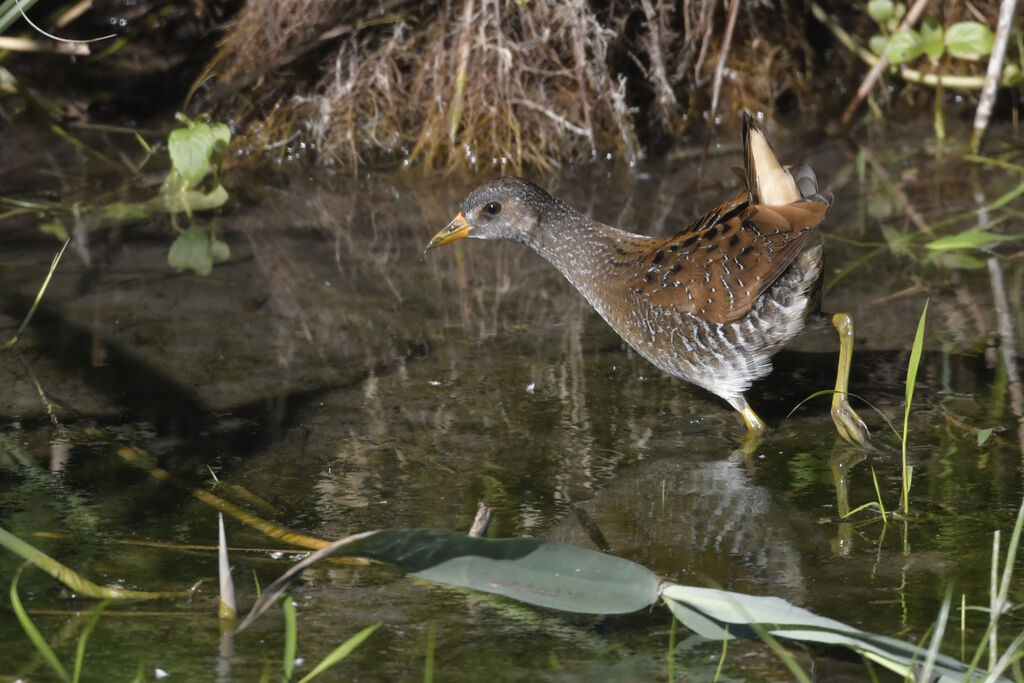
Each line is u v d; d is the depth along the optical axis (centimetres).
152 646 484
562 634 500
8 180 1071
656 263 700
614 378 759
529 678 466
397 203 1052
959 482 623
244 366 763
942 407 704
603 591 488
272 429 688
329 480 631
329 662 448
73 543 563
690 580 539
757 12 1230
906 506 593
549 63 1139
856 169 1098
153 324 816
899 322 816
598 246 742
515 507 605
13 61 1194
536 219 766
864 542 570
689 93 1209
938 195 1032
